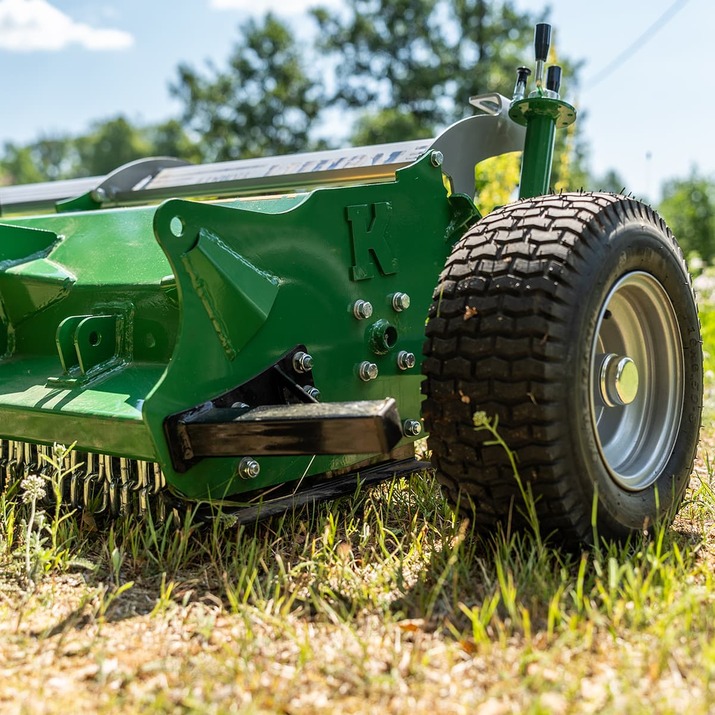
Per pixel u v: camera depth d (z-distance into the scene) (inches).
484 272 86.7
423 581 85.9
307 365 98.8
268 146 1330.0
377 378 111.2
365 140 1154.0
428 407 88.0
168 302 99.9
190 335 87.8
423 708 63.7
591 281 85.9
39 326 113.3
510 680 65.6
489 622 75.6
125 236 111.3
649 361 105.6
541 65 126.7
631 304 102.6
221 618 79.5
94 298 106.7
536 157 129.5
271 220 96.0
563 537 86.7
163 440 85.3
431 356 87.4
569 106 128.4
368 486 108.3
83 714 63.7
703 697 62.6
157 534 93.8
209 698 64.8
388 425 75.8
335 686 66.9
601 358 95.3
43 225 121.3
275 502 98.5
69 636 76.4
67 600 83.9
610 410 106.2
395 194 112.9
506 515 87.3
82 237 115.3
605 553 88.8
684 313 104.3
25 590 86.0
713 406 187.5
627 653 68.9
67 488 103.6
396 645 73.4
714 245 1104.8
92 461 99.5
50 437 96.3
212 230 90.0
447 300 87.7
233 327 91.3
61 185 182.4
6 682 68.6
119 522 98.4
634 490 95.5
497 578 85.1
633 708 60.3
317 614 79.8
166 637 75.9
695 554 93.7
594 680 66.0
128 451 88.8
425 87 1202.0
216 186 154.6
